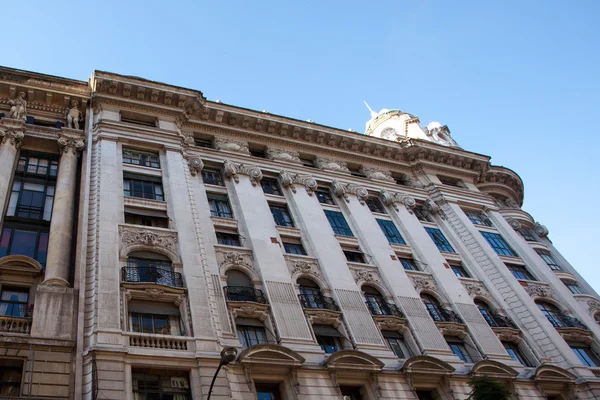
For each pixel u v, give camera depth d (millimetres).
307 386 19203
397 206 33688
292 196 29875
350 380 20422
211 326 19078
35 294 18438
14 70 27453
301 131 34688
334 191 32344
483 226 36281
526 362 27016
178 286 20156
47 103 27969
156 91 29797
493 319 28422
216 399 16766
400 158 38750
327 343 22188
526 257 34688
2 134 24391
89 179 23797
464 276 31578
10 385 15648
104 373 15812
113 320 17609
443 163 40219
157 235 22125
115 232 21234
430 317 25625
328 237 27875
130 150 26859
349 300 24281
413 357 21969
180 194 24812
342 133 36062
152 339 17781
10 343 16125
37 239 21141
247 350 18688
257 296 22312
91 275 19312
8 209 21938
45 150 25547
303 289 24234
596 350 29156
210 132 31812
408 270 28703
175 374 17312
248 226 25906
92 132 26734
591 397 25109
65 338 16984
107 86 28703
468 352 25531
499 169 43094
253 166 30594
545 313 30625
